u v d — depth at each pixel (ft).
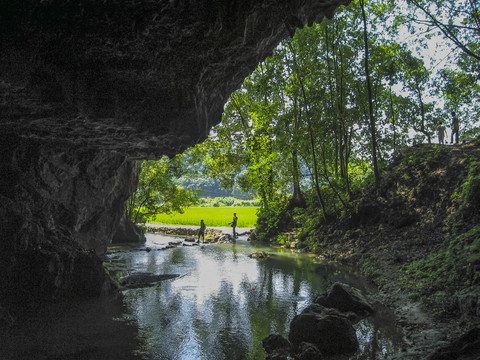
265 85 63.87
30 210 31.96
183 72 23.67
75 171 38.65
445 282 29.37
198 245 81.71
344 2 27.71
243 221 148.56
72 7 17.85
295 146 63.87
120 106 23.73
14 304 27.25
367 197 63.93
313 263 54.08
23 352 20.84
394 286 34.94
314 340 22.07
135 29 19.20
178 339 23.48
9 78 19.40
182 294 35.22
